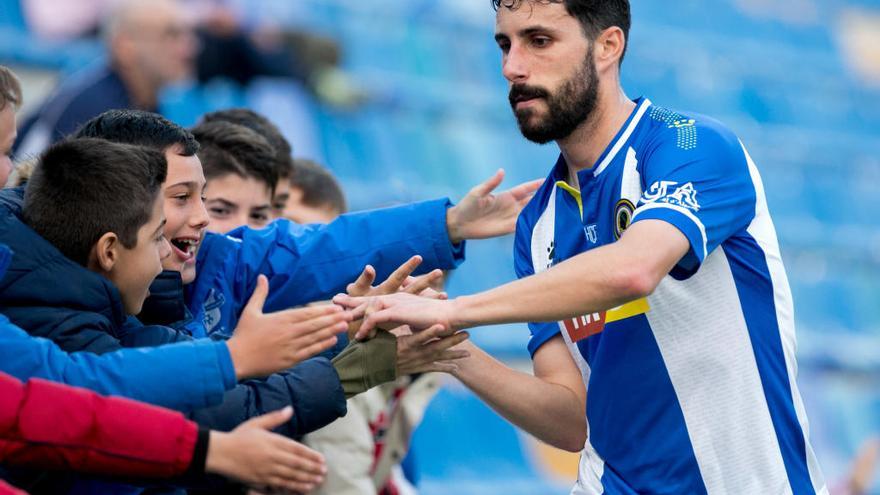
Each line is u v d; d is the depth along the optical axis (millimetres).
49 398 6652
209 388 7156
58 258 7699
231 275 10078
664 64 36969
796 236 33438
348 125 29016
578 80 8617
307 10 30375
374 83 30078
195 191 9219
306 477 6977
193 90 26188
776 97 38250
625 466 9008
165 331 8172
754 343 8695
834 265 33375
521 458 24328
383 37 31953
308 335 7348
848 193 36312
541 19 8562
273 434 6930
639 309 8797
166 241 8367
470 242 28484
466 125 31375
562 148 9078
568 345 9539
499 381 9508
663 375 8789
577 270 7844
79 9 26297
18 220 7777
